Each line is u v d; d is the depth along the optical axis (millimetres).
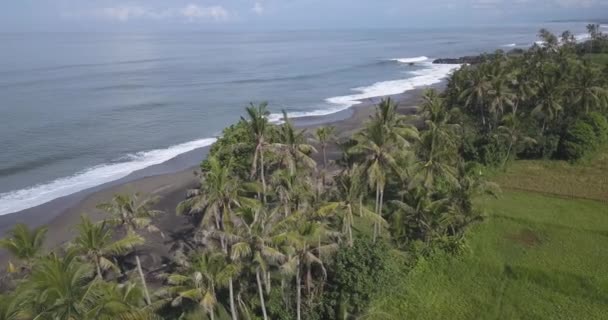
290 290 34562
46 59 198250
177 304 30266
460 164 48094
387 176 45781
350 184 38250
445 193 44719
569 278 37531
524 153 66375
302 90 125625
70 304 21688
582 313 34312
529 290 37062
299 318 32219
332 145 73438
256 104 106625
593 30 195125
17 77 141500
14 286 31297
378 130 40469
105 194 56812
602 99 69750
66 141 78562
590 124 65938
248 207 33188
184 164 68438
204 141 80000
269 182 46906
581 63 89125
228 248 31516
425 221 42125
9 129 84375
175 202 53656
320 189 39906
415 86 130625
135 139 80562
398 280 36469
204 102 109000
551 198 52750
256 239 29062
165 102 108312
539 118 69250
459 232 42812
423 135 46625
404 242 42812
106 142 78562
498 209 49750
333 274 35344
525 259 40438
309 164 46156
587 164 62625
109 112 97938
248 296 34156
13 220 50781
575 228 45281
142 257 41125
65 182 61750
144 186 59094
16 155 71375
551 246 42406
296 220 31312
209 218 35594
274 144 44469
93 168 67062
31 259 29156
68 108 100625
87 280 29391
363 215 36969
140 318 23875
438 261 40500
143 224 35125
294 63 188625
